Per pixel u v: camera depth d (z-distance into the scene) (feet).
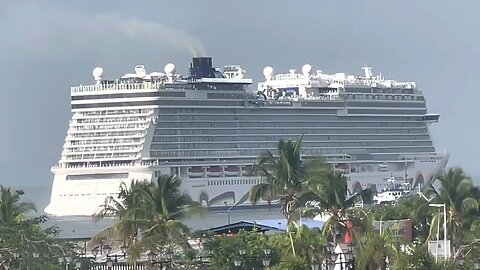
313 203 375.86
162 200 333.62
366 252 289.12
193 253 319.88
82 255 345.72
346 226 347.15
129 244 334.85
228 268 318.86
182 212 336.70
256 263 317.42
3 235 319.88
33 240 327.88
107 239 380.37
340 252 323.98
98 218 514.68
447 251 327.06
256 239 325.21
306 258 291.38
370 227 327.67
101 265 332.60
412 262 262.06
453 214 375.66
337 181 350.02
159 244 316.40
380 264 288.51
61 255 325.42
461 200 377.71
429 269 261.24
